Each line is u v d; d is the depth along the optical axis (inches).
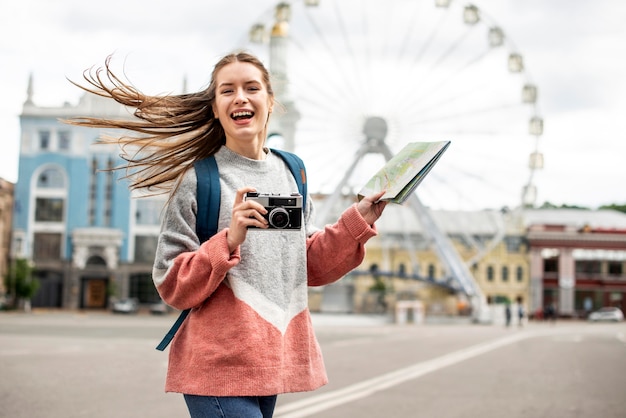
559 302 3449.8
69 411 325.4
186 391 118.8
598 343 1050.1
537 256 3464.6
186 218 125.8
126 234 2962.6
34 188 2965.1
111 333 1087.0
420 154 127.0
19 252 2930.6
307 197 138.6
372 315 2519.7
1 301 2655.0
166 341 125.9
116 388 406.6
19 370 491.8
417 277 2456.9
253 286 121.8
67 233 2957.7
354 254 129.9
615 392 430.9
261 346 119.0
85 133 2970.0
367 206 128.2
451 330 1582.2
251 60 132.0
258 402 123.7
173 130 135.4
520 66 1727.4
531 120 1710.1
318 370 127.7
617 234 3454.7
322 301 2581.2
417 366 589.3
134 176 137.2
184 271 118.9
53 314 2476.6
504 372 547.2
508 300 3398.1
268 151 138.0
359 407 354.6
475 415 334.6
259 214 115.5
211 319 120.0
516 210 1828.2
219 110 130.2
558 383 476.7
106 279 2987.2
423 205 2037.4
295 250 127.8
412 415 332.2
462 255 3469.5
